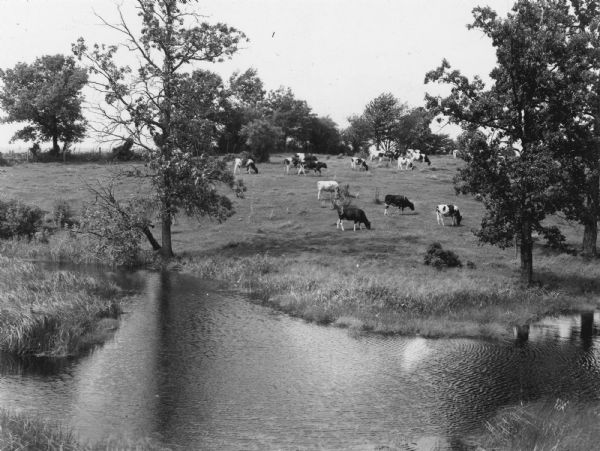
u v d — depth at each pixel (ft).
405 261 101.65
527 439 35.58
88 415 40.22
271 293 81.97
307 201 150.10
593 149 84.43
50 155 247.50
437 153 360.48
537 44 82.53
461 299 75.61
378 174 190.39
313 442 36.81
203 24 104.94
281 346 59.06
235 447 35.76
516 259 105.91
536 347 60.64
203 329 64.69
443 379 50.01
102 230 105.40
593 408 41.55
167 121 107.86
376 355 56.85
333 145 354.74
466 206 147.13
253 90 114.93
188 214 112.16
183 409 41.98
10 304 61.57
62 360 52.65
